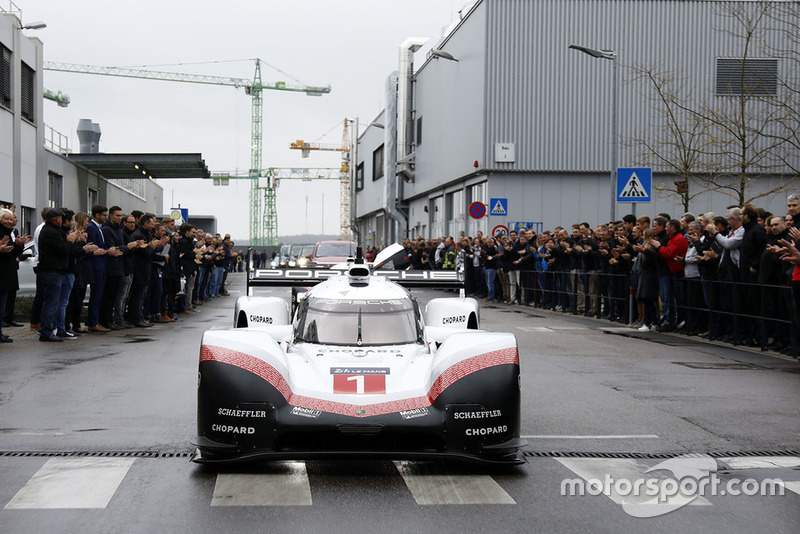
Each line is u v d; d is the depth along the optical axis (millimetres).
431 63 39562
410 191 45469
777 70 29453
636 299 16031
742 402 8062
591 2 29922
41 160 31672
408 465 5707
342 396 5426
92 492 4961
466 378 5449
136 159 36250
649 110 29953
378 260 10273
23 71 30062
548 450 6145
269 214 140250
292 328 7125
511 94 30000
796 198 11438
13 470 5422
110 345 12148
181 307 18656
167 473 5406
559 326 16000
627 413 7512
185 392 8305
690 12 29781
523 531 4379
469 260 26188
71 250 12578
